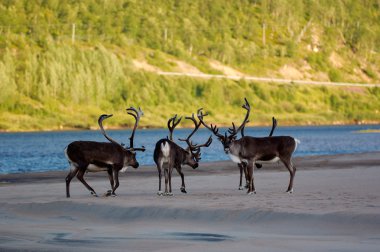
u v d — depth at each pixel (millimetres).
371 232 42656
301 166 100375
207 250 38094
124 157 61625
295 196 58031
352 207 49469
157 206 52250
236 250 38000
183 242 40875
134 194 63562
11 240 42031
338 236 41812
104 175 87500
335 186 66750
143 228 46281
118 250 38594
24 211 54469
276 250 37844
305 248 38250
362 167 95812
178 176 85250
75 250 38719
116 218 50938
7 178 88688
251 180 61250
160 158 61562
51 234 44219
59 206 54969
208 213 49438
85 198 59438
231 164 108562
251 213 48312
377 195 58031
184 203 53781
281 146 61531
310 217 46344
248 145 61281
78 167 60250
